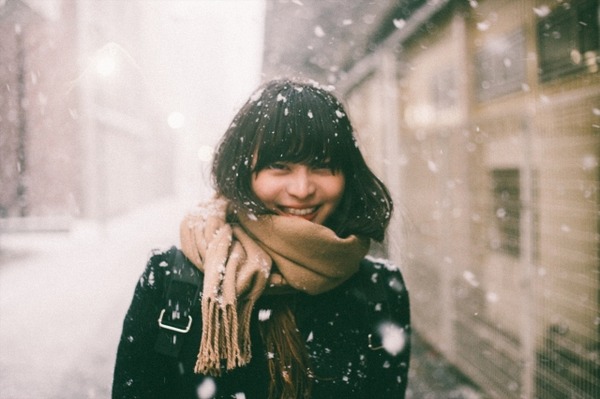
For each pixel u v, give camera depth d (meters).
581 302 2.59
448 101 4.19
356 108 7.57
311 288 1.18
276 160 1.17
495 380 3.41
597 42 2.39
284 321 1.21
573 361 2.62
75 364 4.74
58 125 17.12
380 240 1.35
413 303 5.05
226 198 1.23
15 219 16.06
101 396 4.04
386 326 1.33
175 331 1.15
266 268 1.15
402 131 5.36
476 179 3.65
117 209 23.17
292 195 1.17
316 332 1.26
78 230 16.44
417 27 4.71
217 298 1.07
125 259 11.07
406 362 1.42
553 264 2.81
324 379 1.23
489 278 3.48
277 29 4.91
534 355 2.91
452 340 4.10
